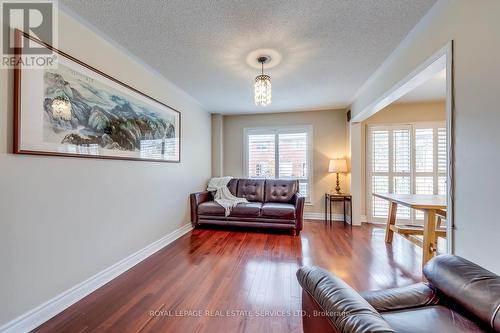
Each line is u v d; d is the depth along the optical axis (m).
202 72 2.83
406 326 0.94
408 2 1.65
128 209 2.38
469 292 0.98
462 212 1.45
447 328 0.92
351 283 2.06
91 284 1.92
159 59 2.49
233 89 3.46
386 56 2.45
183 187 3.61
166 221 3.11
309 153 4.76
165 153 3.07
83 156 1.85
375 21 1.86
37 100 1.52
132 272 2.28
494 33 1.24
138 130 2.52
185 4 1.66
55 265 1.64
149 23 1.87
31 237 1.49
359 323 0.69
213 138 4.97
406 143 4.23
